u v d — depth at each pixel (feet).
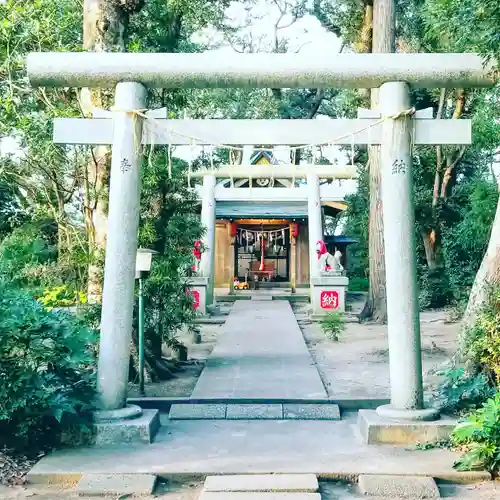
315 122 19.94
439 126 19.52
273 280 85.56
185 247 31.60
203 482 16.05
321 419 21.36
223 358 32.35
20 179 41.81
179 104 31.99
